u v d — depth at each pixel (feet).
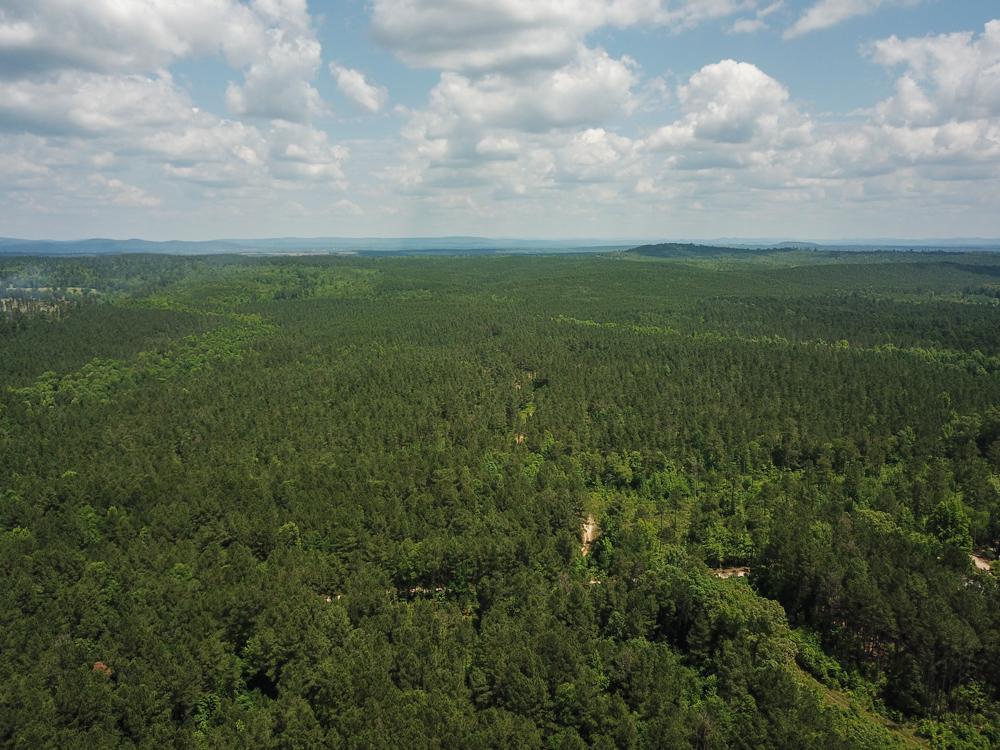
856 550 302.86
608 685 244.83
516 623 270.05
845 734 230.27
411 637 260.42
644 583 290.56
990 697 242.17
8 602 285.02
